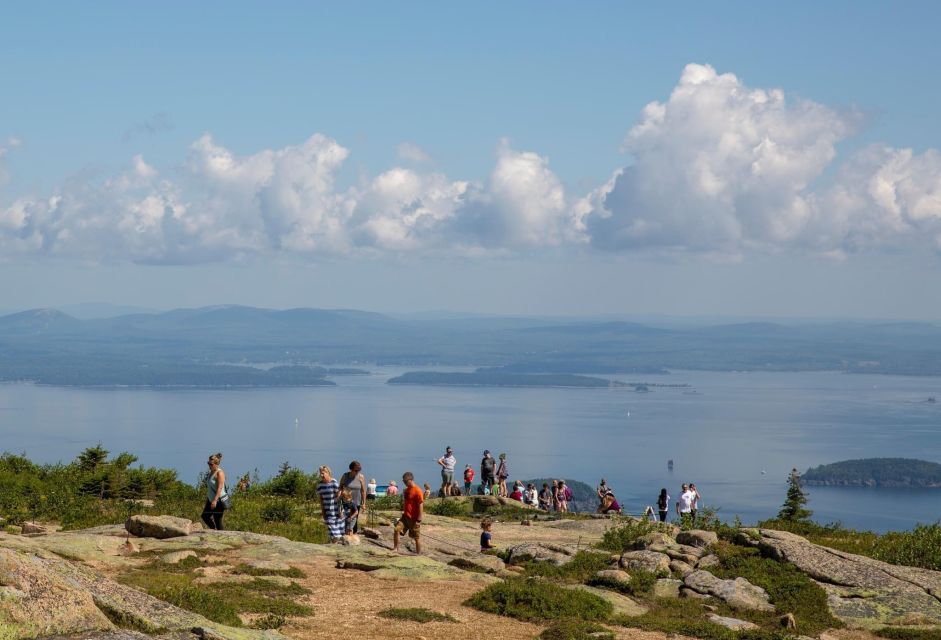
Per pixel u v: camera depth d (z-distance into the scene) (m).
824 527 35.97
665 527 28.95
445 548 26.14
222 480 25.73
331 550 22.22
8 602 9.33
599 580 20.56
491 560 22.36
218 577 18.47
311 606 16.95
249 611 16.06
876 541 31.28
